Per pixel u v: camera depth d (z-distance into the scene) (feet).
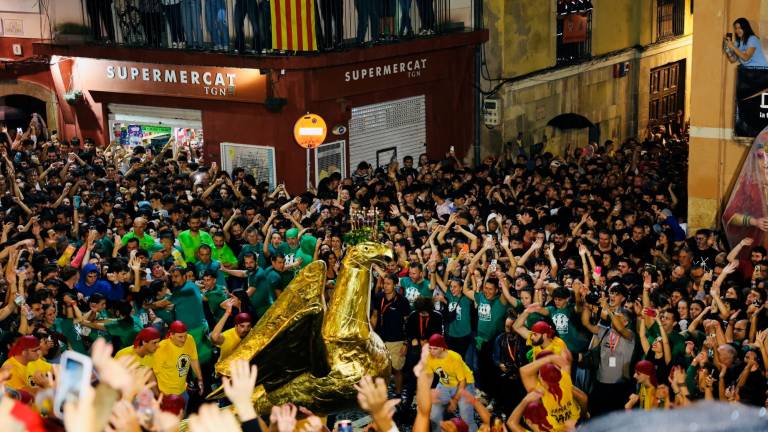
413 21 73.41
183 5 68.39
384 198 55.88
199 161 68.64
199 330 38.83
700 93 52.29
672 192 58.29
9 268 37.52
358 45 67.26
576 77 82.64
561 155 82.99
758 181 51.21
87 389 9.18
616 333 36.04
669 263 46.16
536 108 79.20
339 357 29.66
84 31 72.95
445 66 73.97
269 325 28.89
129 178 60.39
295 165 66.59
